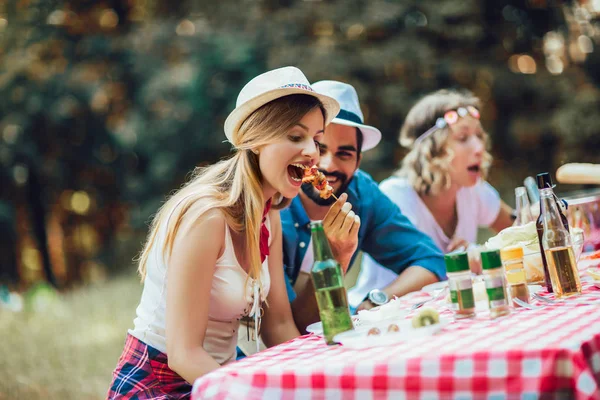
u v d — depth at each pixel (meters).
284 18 16.09
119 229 20.14
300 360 1.98
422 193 4.51
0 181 18.11
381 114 15.62
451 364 1.74
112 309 8.45
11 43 17.47
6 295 11.12
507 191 15.01
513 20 16.45
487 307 2.37
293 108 2.57
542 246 2.70
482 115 15.98
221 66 15.97
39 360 6.08
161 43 16.67
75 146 18.23
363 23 15.49
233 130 2.63
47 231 19.44
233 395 1.88
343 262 2.78
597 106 14.73
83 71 17.38
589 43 15.74
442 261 3.91
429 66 15.30
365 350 1.99
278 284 2.97
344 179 3.68
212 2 17.25
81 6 18.06
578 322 1.98
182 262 2.45
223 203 2.55
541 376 1.67
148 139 16.78
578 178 3.88
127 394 2.55
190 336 2.41
